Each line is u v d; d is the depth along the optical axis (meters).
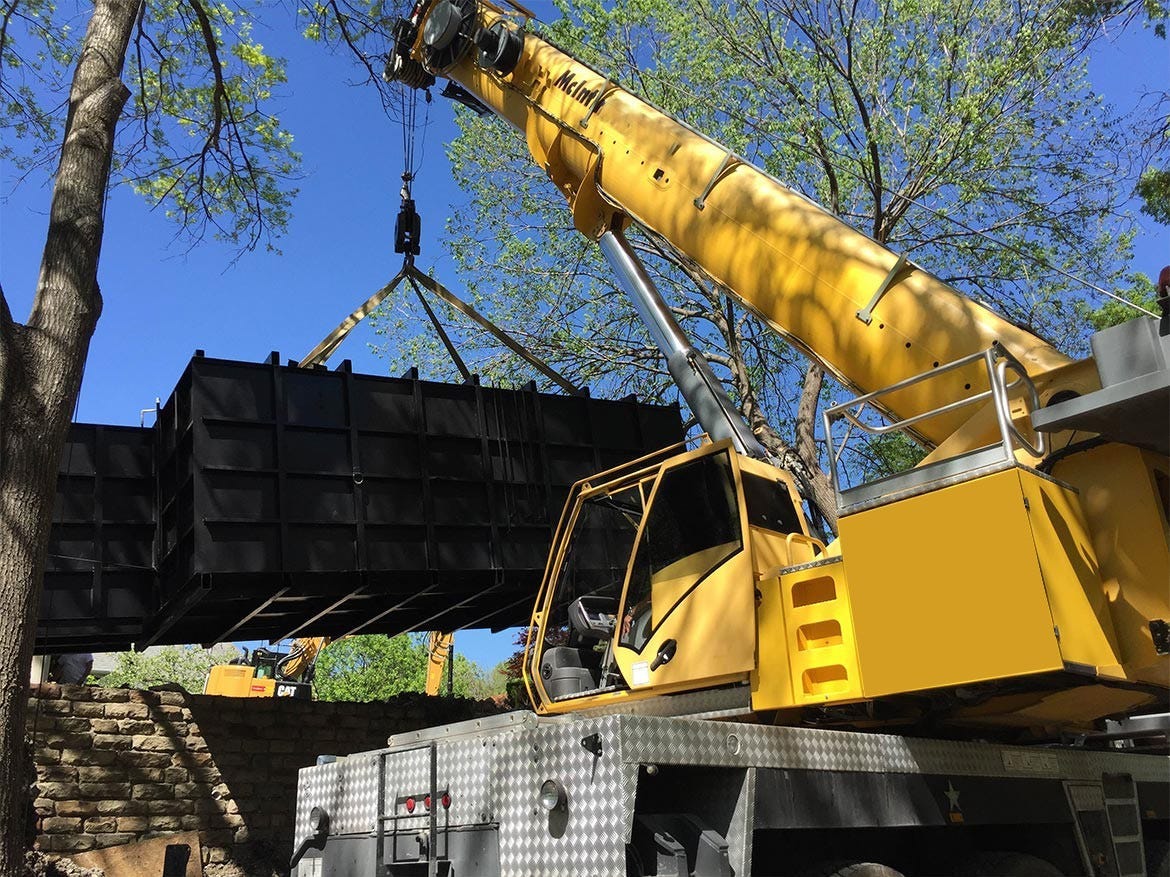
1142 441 3.83
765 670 4.54
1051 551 3.66
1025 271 14.62
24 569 5.51
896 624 3.86
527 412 10.28
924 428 5.14
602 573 5.90
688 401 6.84
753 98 15.05
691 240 6.61
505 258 16.89
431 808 4.20
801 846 4.16
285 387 8.95
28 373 5.88
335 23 10.05
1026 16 13.79
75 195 6.42
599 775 3.44
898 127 14.87
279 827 10.55
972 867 4.82
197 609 9.30
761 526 5.18
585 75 7.98
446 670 24.38
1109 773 5.74
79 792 9.59
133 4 7.24
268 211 11.14
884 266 5.50
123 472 9.64
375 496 9.17
